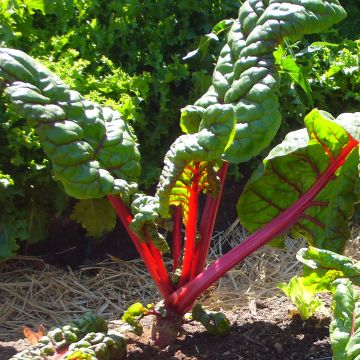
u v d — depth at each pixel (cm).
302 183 116
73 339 102
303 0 110
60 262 172
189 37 189
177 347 110
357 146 108
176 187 108
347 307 91
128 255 175
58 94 107
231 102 110
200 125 104
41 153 161
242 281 164
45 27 179
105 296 159
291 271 169
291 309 123
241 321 121
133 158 112
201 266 114
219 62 117
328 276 107
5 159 160
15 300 154
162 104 176
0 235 157
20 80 103
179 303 111
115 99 169
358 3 243
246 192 118
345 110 201
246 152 108
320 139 109
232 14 196
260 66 110
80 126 108
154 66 179
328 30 215
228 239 184
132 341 112
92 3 180
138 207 106
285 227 112
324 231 113
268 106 108
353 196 111
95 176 104
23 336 142
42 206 166
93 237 172
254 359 108
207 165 106
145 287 162
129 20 184
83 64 165
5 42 163
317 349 110
